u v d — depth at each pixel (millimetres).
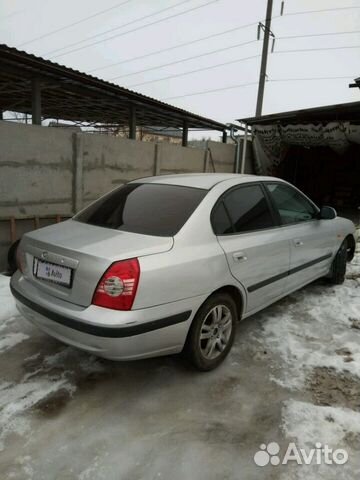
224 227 2834
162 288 2289
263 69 17062
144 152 8031
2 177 5336
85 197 6723
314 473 1904
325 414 2320
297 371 2785
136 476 1864
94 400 2430
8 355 2930
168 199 2902
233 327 2920
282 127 11023
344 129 9711
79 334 2252
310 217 4035
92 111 12422
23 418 2242
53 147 5992
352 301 4152
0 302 3855
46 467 1905
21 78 7781
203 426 2215
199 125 13383
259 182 3410
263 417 2297
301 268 3727
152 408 2365
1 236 5391
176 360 2922
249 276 2949
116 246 2350
